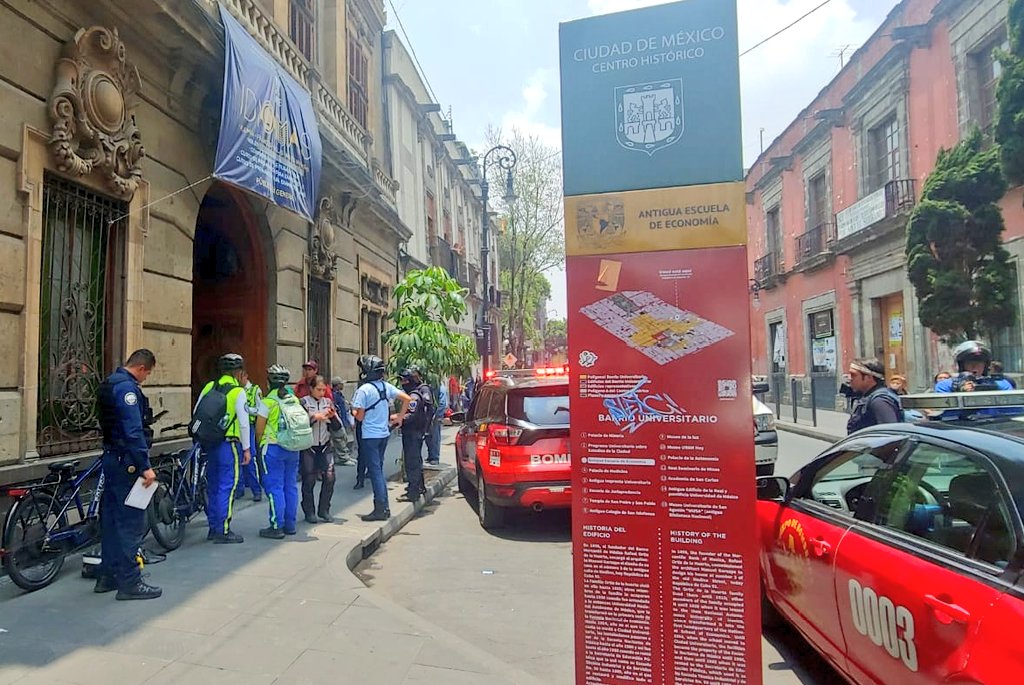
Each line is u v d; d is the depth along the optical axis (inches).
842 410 826.2
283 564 221.6
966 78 575.5
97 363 257.6
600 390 104.7
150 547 239.5
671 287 101.5
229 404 252.4
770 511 165.8
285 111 361.1
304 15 490.3
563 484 277.6
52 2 229.1
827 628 133.0
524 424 283.4
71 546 207.8
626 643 103.3
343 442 479.5
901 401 142.3
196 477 266.1
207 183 327.0
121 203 266.8
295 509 266.1
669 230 101.8
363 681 137.9
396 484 392.8
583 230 105.3
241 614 174.9
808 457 490.9
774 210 1064.2
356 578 208.4
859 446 147.0
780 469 432.5
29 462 216.5
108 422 186.7
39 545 195.5
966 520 107.5
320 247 462.9
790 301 993.5
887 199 679.7
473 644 172.1
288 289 421.1
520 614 195.0
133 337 269.6
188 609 177.9
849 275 802.2
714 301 99.7
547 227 1115.3
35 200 221.9
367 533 268.7
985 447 111.8
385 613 176.4
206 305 408.5
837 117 811.4
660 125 102.1
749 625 97.4
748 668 97.3
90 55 244.5
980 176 446.0
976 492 108.2
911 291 665.0
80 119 237.3
